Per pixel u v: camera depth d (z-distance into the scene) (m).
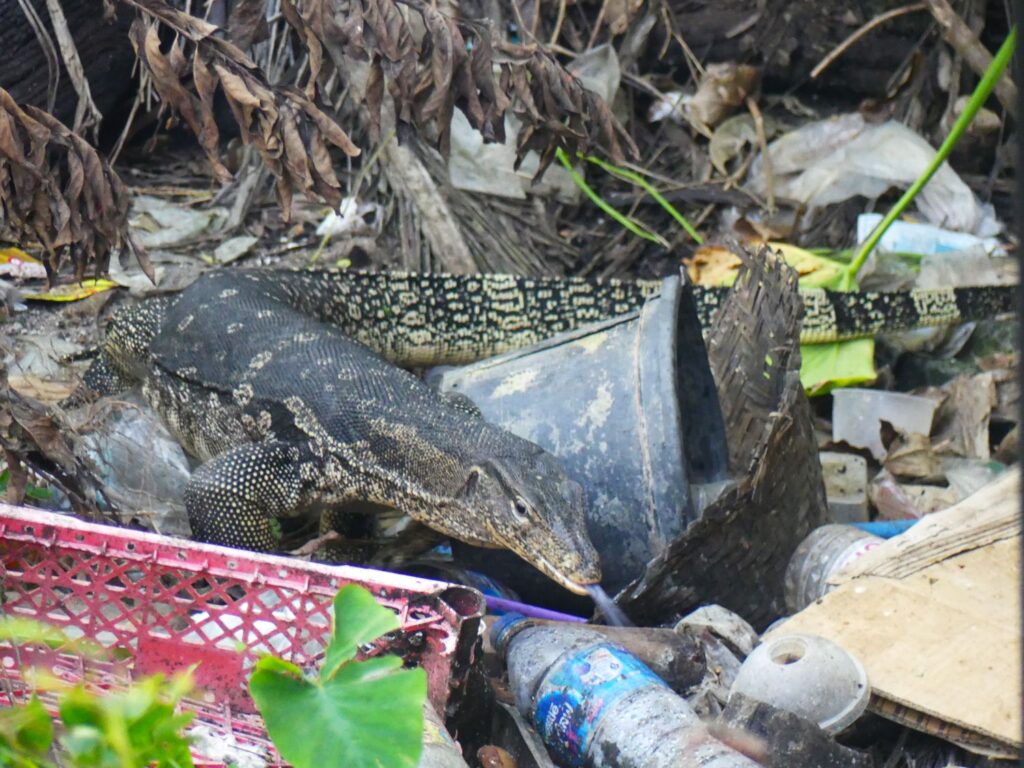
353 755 4.42
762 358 9.46
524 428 9.30
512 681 7.06
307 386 9.52
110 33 13.77
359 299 11.98
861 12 16.19
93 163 8.23
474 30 8.73
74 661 6.18
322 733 4.45
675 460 8.73
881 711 7.01
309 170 8.55
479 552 9.38
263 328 10.14
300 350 9.84
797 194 15.41
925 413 11.86
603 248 15.01
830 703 6.55
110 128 15.55
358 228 14.09
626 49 16.41
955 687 6.93
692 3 16.36
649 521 8.81
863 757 6.25
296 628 6.24
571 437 9.10
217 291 10.72
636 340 9.19
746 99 16.27
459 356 12.59
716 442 9.77
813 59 16.38
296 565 6.23
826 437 12.19
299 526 10.45
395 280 12.19
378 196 14.45
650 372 8.96
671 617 8.36
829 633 7.36
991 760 6.76
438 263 13.87
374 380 9.52
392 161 14.07
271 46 14.28
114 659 6.28
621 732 6.34
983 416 11.95
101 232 8.39
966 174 16.12
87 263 8.79
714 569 8.32
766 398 9.42
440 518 8.92
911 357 13.47
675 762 6.05
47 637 5.35
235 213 14.27
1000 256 14.42
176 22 8.22
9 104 7.93
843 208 15.34
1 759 4.13
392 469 9.09
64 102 13.97
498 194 14.62
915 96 16.17
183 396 10.22
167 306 11.03
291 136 8.31
